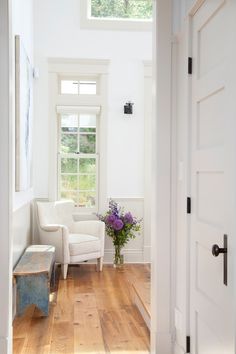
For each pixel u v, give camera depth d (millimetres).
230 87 1703
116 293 4289
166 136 2578
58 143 5754
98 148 5793
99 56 5680
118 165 5730
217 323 1860
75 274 5102
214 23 1940
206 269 2037
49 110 5594
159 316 2586
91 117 5812
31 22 5262
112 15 5777
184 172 2404
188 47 2320
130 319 3500
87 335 3141
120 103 5727
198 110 2201
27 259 3953
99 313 3652
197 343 2195
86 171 5801
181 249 2480
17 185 3797
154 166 2633
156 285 2590
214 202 1931
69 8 5621
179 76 2533
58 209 5344
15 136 3773
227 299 1720
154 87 2637
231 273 1671
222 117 1821
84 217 5672
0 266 2400
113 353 2816
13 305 3525
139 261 5738
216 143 1911
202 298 2096
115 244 5445
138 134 5754
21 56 3836
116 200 5727
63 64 5613
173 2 2570
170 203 2588
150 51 5754
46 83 5586
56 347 2912
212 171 1954
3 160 2398
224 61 1785
